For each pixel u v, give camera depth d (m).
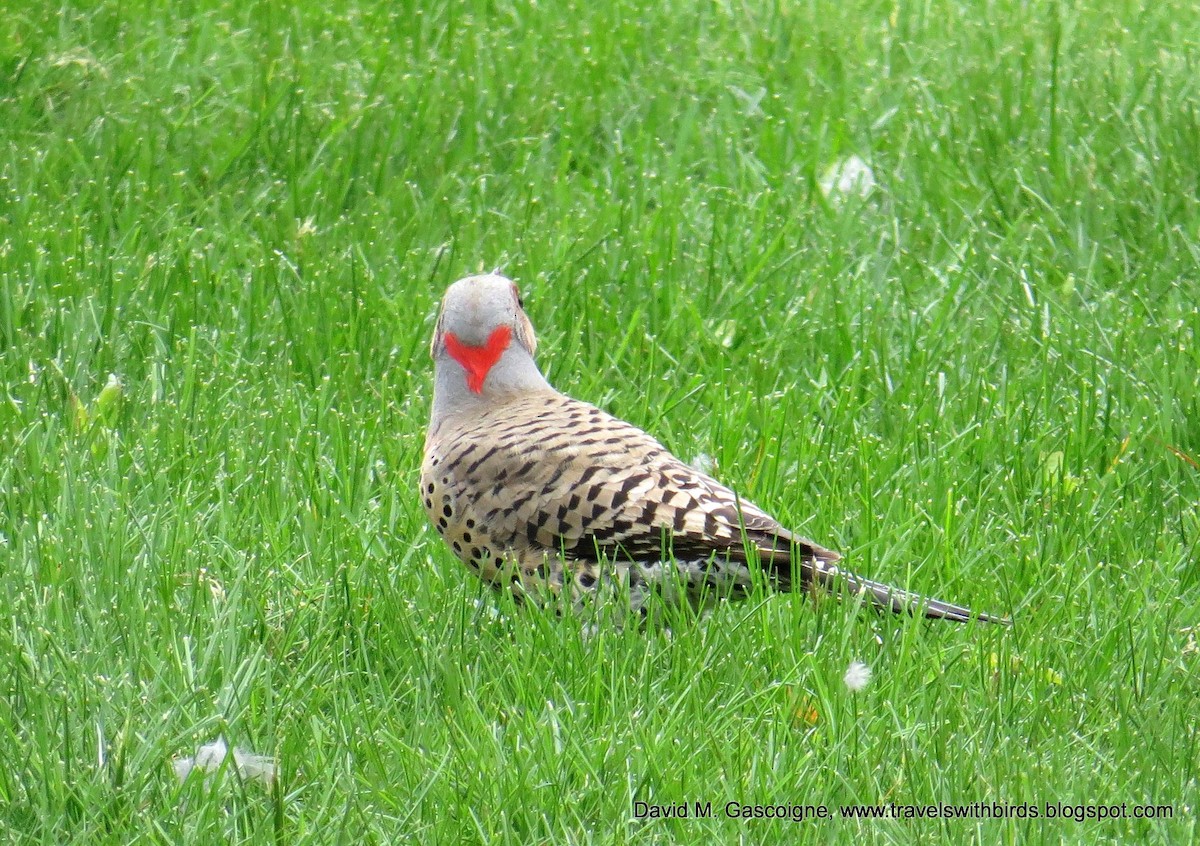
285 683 8.06
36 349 11.35
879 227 13.36
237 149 14.09
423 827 6.96
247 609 8.52
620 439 8.32
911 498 9.84
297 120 14.38
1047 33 16.56
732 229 13.08
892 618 8.40
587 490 8.07
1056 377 11.26
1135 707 7.90
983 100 15.07
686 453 10.27
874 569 9.18
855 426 10.77
